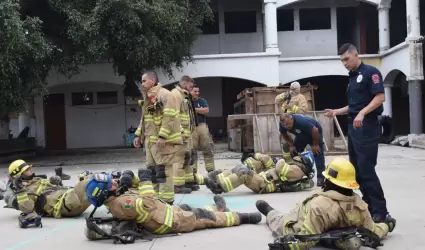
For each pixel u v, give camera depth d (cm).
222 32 2384
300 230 412
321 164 757
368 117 471
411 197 668
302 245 386
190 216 496
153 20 1517
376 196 471
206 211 513
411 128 1836
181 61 1834
